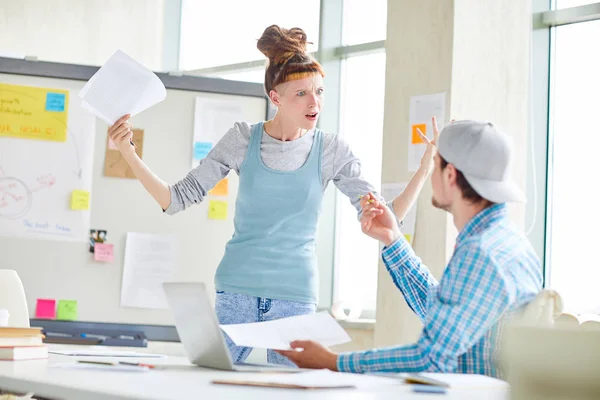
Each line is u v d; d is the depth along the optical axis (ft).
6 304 8.20
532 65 12.16
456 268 5.09
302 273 8.04
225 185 12.13
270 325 5.66
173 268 11.93
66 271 11.81
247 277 7.97
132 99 7.59
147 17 16.57
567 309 11.78
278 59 8.01
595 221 11.60
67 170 11.91
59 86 11.96
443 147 5.52
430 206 11.37
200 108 12.11
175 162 12.04
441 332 4.96
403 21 12.01
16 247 11.77
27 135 11.88
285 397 3.71
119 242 11.90
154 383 4.19
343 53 15.05
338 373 5.01
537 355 2.43
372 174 14.58
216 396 3.64
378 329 12.03
